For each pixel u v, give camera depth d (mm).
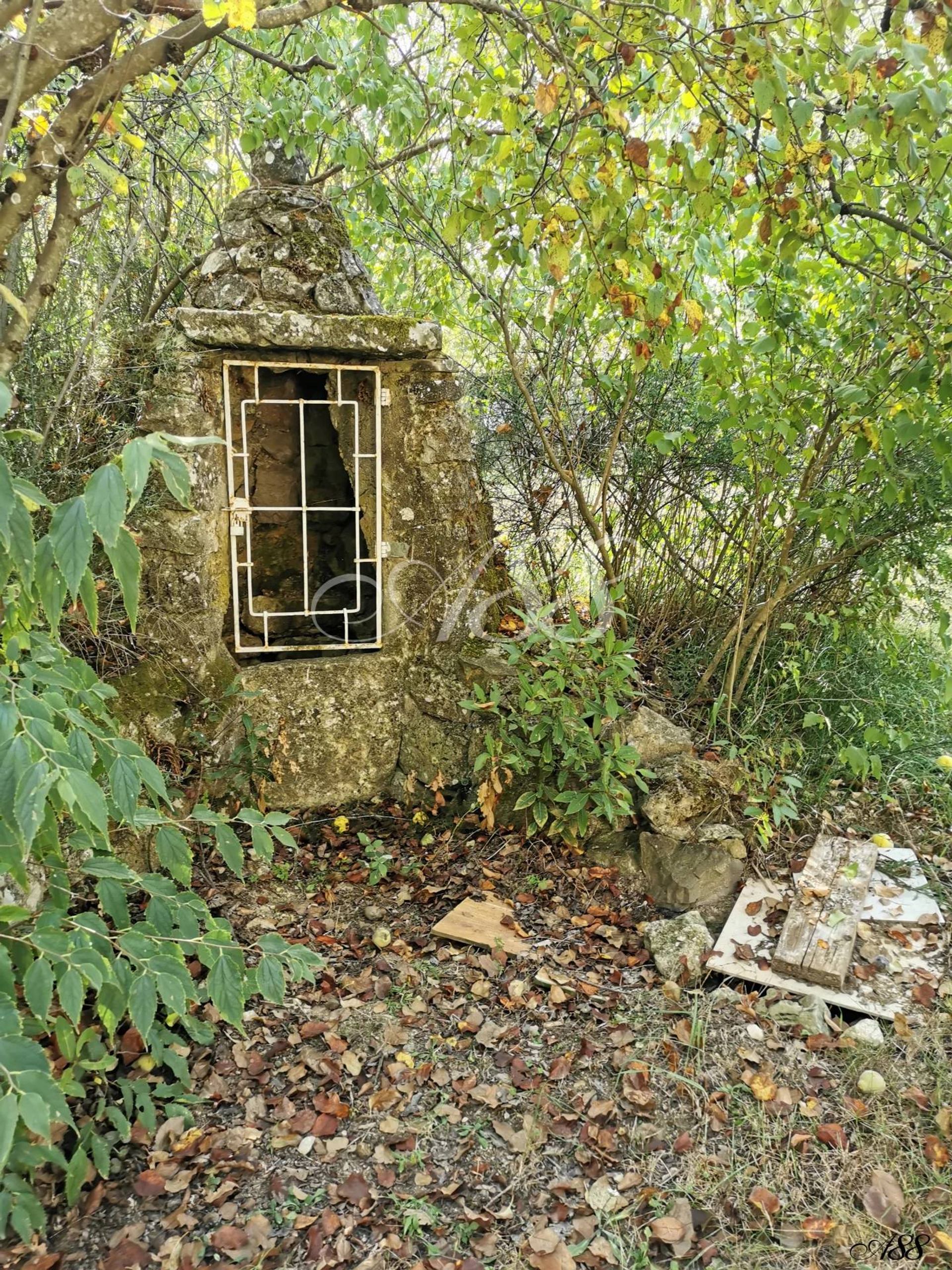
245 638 3969
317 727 3793
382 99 3404
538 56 2473
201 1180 2105
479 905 3229
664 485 4254
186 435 3461
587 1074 2461
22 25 1827
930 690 4176
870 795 3756
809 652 3980
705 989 2812
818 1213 1997
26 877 1555
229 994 1869
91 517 1260
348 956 2979
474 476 3953
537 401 4359
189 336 3385
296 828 3693
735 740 3803
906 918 3049
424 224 4207
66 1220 1970
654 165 3201
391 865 3531
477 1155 2201
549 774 3666
